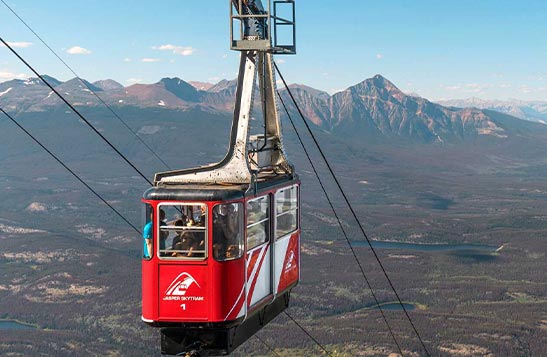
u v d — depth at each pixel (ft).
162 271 75.36
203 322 75.05
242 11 80.89
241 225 76.38
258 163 87.97
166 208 75.77
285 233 89.04
